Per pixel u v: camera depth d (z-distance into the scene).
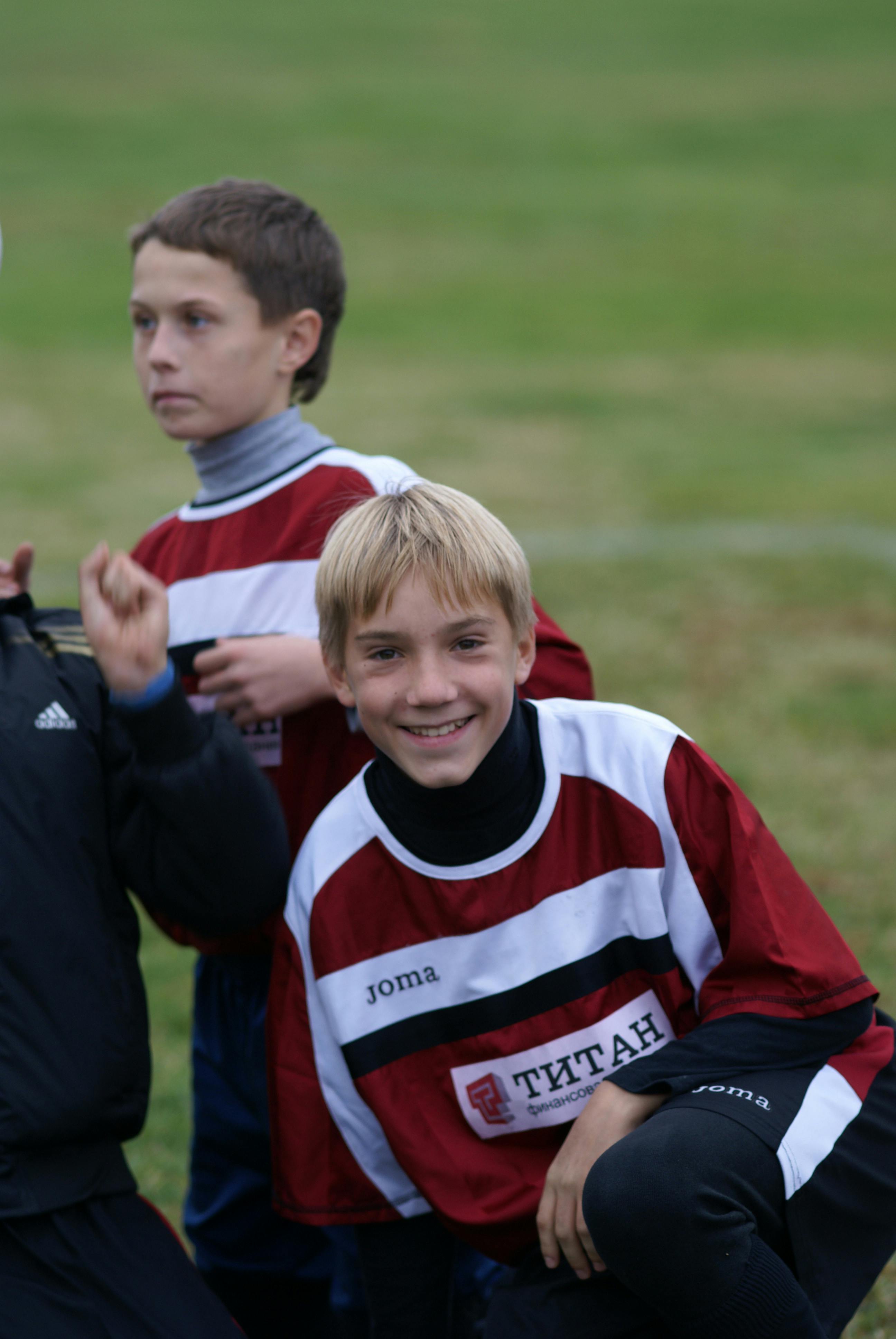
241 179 9.34
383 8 137.75
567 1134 7.15
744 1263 6.24
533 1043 7.05
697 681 21.55
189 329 8.73
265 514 8.73
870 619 24.67
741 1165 6.32
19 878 7.00
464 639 6.88
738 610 25.27
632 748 7.10
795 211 78.38
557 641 8.30
